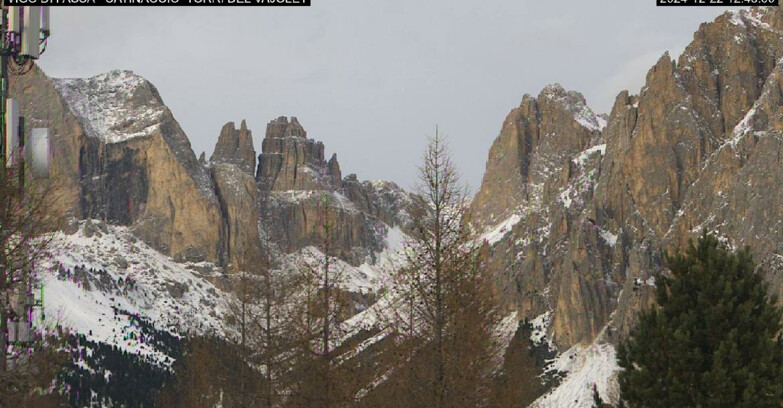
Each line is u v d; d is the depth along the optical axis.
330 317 102.44
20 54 74.25
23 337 71.25
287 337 107.12
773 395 67.12
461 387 82.31
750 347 69.50
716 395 67.12
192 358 145.00
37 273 72.81
